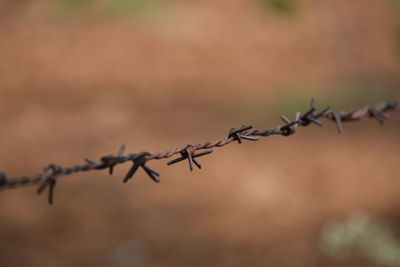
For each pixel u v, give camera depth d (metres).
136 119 12.41
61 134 11.70
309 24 18.17
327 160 10.02
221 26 18.44
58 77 15.20
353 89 13.28
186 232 8.19
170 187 9.38
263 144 10.73
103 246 8.01
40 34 17.69
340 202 8.73
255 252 7.70
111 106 13.18
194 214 8.62
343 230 7.68
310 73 15.52
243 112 12.58
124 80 15.06
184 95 14.16
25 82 14.84
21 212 8.76
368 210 8.41
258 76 15.66
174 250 7.82
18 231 8.28
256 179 9.48
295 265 7.36
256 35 17.97
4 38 17.50
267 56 16.86
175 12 18.77
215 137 11.14
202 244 7.94
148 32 17.77
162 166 9.97
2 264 7.55
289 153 10.34
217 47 17.28
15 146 11.14
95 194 9.23
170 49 16.94
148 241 8.03
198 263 7.56
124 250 7.89
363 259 7.29
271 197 9.01
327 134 11.16
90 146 11.08
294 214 8.52
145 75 15.44
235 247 7.82
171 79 15.26
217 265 7.49
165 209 8.78
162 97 13.93
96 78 15.16
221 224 8.35
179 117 12.45
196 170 9.84
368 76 14.44
